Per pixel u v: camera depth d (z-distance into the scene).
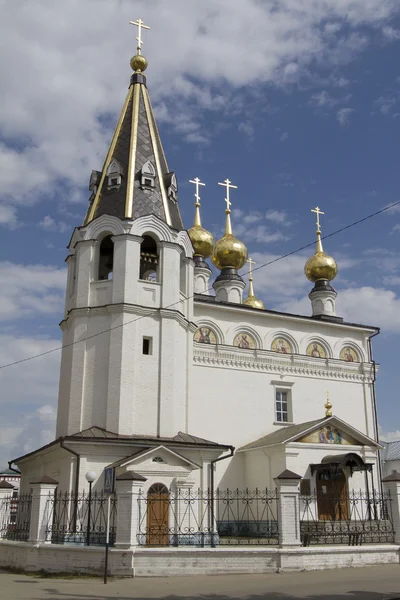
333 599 14.23
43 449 27.39
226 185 46.44
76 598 14.91
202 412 33.50
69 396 27.98
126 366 27.50
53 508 21.94
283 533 20.08
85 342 28.38
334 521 29.28
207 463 27.41
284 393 36.88
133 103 33.91
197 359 34.25
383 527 26.11
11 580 18.73
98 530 24.11
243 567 19.38
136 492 19.61
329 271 44.62
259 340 36.69
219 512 32.25
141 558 18.88
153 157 32.34
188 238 31.98
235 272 43.91
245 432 34.41
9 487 25.28
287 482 20.59
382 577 18.09
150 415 27.58
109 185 31.02
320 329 39.16
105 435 26.22
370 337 40.91
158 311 28.86
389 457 56.81
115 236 29.27
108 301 28.67
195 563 19.09
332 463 30.61
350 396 38.62
